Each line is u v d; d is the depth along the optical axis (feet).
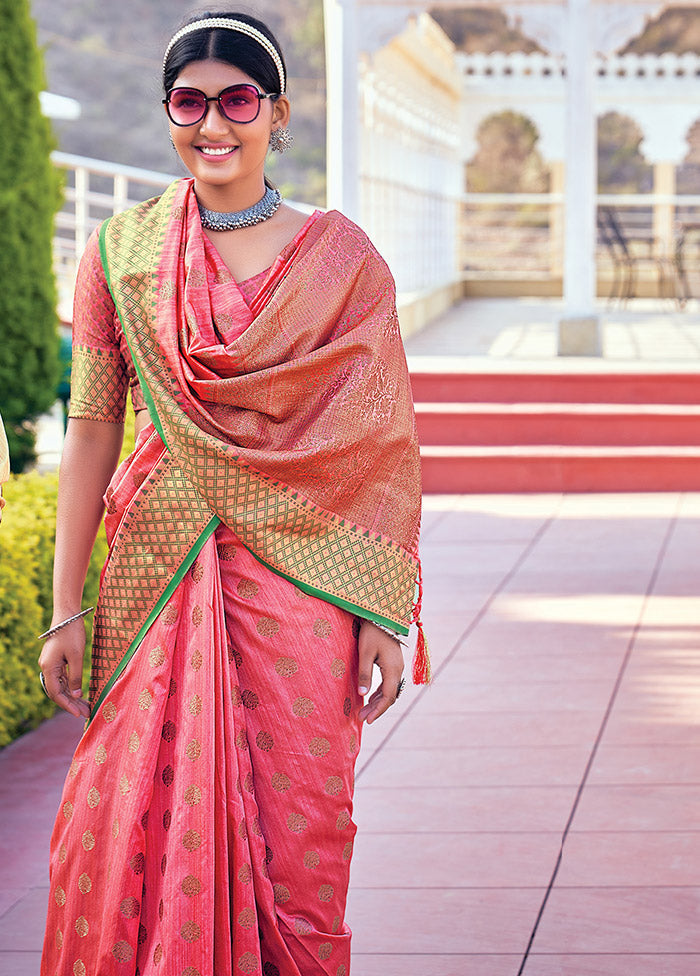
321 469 7.64
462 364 34.45
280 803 7.58
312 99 112.78
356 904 11.16
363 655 7.95
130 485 7.74
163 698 7.53
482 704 16.35
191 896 7.18
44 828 12.91
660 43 96.27
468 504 29.50
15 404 22.29
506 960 10.18
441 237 60.23
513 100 63.46
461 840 12.40
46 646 8.16
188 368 7.59
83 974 7.73
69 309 36.91
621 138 97.76
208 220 7.98
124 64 120.06
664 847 12.14
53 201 22.75
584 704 16.24
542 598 21.45
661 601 21.09
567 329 36.99
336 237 7.92
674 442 31.17
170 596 7.63
